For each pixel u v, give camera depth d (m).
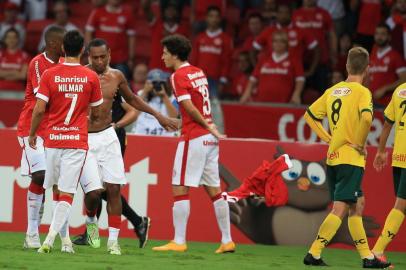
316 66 48.00
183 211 29.94
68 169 26.12
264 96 46.72
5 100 44.62
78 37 26.08
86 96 26.19
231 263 26.84
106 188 28.00
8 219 34.81
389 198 34.34
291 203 34.38
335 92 26.77
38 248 28.47
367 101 26.19
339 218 26.56
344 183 26.41
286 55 46.66
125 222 34.62
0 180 34.84
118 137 30.53
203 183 30.12
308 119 27.23
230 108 44.38
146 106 29.41
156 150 34.50
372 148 34.47
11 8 54.59
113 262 25.30
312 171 34.44
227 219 30.33
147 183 34.44
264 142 34.47
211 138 29.67
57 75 26.02
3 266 23.61
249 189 30.22
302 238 34.28
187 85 29.09
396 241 34.25
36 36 56.47
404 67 44.84
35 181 28.31
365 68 26.80
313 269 26.00
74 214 34.28
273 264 27.14
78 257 26.06
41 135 28.20
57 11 53.56
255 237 34.38
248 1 55.38
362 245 27.30
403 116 27.70
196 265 25.75
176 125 29.94
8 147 34.84
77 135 26.16
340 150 26.42
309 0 48.53
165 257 27.66
